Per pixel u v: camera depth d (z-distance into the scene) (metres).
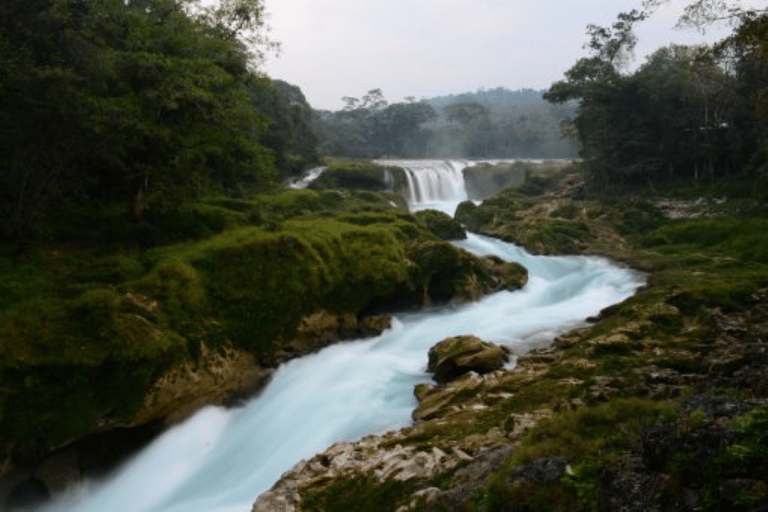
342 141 93.81
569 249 33.41
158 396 14.05
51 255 17.05
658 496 6.26
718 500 5.80
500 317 22.05
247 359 16.70
